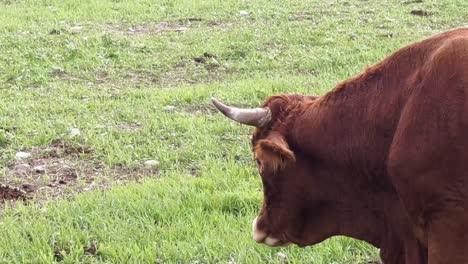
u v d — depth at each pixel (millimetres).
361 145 7180
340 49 19219
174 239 9961
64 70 18781
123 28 23656
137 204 10797
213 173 11867
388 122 7004
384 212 7340
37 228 10234
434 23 22312
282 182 7594
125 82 17922
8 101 16125
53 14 25750
